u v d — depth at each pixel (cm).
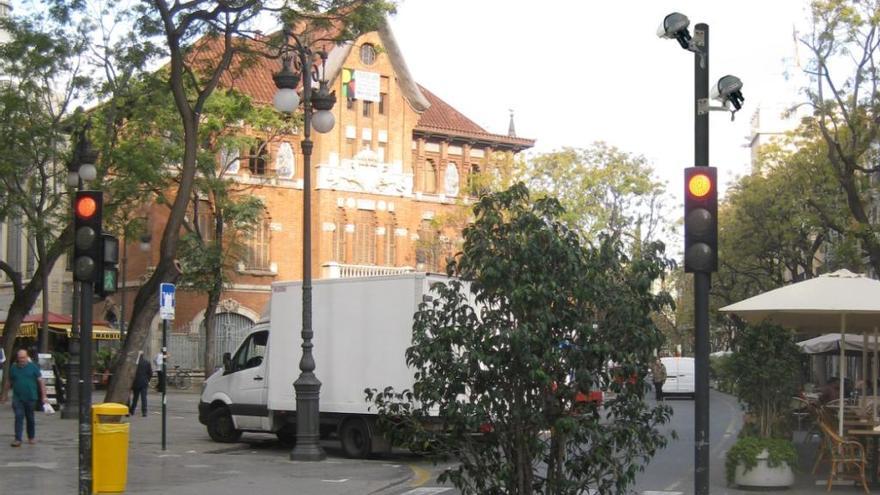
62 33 3238
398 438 1012
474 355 936
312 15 2438
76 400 3153
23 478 1777
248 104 3150
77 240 1377
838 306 1761
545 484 996
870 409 2189
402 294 2158
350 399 2211
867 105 3547
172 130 3772
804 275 5753
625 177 5853
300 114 4859
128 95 3281
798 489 1773
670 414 1003
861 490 1762
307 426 2125
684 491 1727
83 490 1406
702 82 1225
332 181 6250
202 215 5641
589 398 973
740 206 5466
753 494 1711
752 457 1742
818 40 3547
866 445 1902
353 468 2006
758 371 1870
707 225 1170
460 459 992
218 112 4516
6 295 6538
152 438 2655
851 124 3559
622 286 998
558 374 959
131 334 2484
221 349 5931
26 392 2328
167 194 5581
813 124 3681
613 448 1002
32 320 5081
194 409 3938
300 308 2350
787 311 1805
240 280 5997
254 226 5528
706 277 1173
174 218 2447
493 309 981
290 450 2388
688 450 2486
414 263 6556
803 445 2584
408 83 6531
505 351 947
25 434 2627
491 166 6469
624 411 986
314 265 6209
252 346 2498
